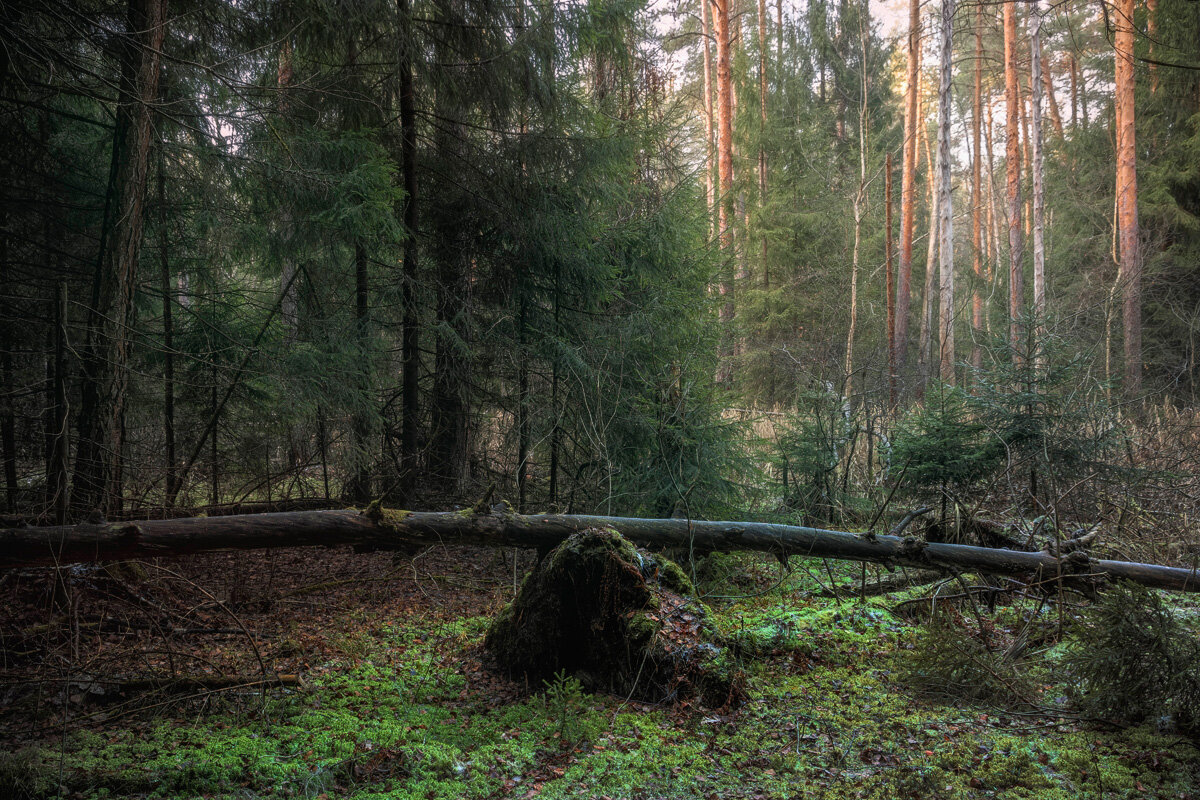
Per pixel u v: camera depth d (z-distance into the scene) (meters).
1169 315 20.50
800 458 9.16
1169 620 4.21
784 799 3.38
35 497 7.71
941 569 6.14
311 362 8.30
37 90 7.71
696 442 8.72
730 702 4.41
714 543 6.14
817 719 4.28
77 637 4.71
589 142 9.37
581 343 9.62
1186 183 21.38
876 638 5.68
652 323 9.44
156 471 8.32
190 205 8.60
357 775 3.61
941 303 16.56
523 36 8.80
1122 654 4.13
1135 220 18.69
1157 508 8.38
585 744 3.95
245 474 9.14
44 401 8.31
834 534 6.15
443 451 9.84
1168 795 3.36
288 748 3.90
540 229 9.41
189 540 5.08
